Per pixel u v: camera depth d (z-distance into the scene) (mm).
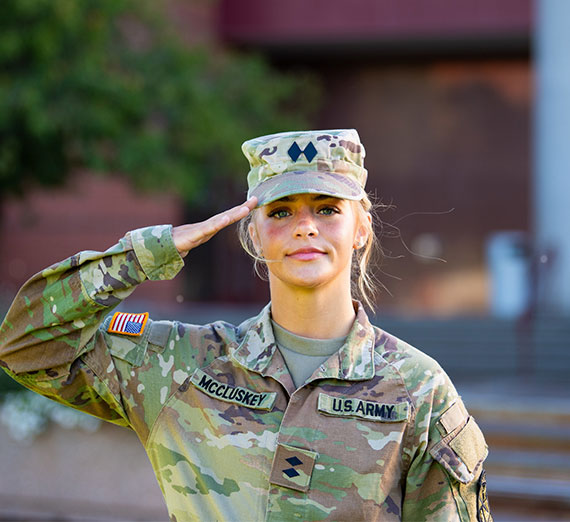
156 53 15148
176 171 14266
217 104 15336
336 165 3133
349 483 2994
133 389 3217
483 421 10117
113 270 3088
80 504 9320
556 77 16859
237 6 23109
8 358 3172
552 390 11383
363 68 25062
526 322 13508
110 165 14273
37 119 12781
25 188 15297
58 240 22328
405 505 3102
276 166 3115
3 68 13289
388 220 24844
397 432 3033
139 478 9438
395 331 14094
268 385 3133
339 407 3057
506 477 9344
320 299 3150
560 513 8766
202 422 3141
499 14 22141
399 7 22625
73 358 3146
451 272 24406
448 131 24750
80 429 9953
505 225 24391
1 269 22453
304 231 3012
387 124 25016
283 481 3000
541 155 16984
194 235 3062
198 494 3109
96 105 13570
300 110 24594
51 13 12906
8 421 10031
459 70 24672
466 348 13633
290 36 23125
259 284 24453
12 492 9578
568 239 16203
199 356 3232
